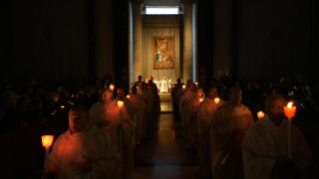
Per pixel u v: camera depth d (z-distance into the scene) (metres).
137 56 18.72
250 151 3.06
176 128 10.59
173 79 22.02
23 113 5.38
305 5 11.67
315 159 3.99
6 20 12.55
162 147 7.89
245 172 3.07
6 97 4.93
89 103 6.66
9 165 4.13
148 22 21.78
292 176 2.86
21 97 5.44
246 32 12.22
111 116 5.11
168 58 21.94
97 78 9.66
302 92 5.89
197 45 14.53
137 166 6.17
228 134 4.46
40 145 5.29
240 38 12.26
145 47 21.86
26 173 4.71
